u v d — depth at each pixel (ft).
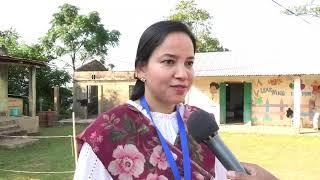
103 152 5.26
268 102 68.74
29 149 46.68
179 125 5.72
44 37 97.35
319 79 65.77
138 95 5.89
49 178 32.19
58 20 98.32
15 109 63.26
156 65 5.45
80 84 85.20
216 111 70.44
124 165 5.26
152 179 5.21
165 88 5.49
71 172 34.12
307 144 50.70
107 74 83.41
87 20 96.94
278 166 37.58
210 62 73.10
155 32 5.46
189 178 5.29
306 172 34.76
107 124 5.39
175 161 5.34
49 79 88.33
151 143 5.40
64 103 90.94
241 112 77.10
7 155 42.83
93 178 5.23
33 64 59.72
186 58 5.46
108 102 83.66
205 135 5.09
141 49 5.59
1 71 57.72
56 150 45.80
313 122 64.39
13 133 54.08
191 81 5.60
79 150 5.44
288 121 67.56
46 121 71.72
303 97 66.74
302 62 64.69
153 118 5.68
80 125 73.82
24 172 34.19
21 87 85.56
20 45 86.28
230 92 77.36
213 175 5.59
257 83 69.21
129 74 82.17
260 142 52.60
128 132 5.38
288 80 67.41
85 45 98.32
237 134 59.98
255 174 4.89
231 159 4.95
